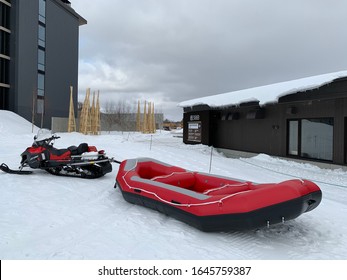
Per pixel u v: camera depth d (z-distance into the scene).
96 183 6.57
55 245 3.46
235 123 15.37
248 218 3.70
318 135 11.06
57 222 4.15
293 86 11.06
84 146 7.22
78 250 3.36
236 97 14.22
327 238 4.10
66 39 35.38
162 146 15.30
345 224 4.67
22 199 5.04
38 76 30.83
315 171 9.95
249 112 13.84
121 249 3.44
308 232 4.27
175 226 4.21
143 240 3.71
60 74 34.25
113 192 5.91
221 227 3.88
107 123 41.28
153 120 38.22
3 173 6.98
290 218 3.73
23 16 28.31
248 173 9.19
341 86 9.20
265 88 13.62
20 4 27.88
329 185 7.87
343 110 9.90
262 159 12.59
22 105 28.30
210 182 5.32
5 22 27.45
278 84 13.46
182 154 12.44
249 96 13.10
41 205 4.80
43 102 31.34
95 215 4.53
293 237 4.07
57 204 4.92
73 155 7.03
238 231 4.19
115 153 11.46
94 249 3.40
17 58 27.67
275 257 3.46
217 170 9.34
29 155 6.99
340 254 3.60
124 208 4.93
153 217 4.53
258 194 3.75
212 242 3.78
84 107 25.27
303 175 9.18
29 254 3.22
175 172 5.80
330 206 5.72
